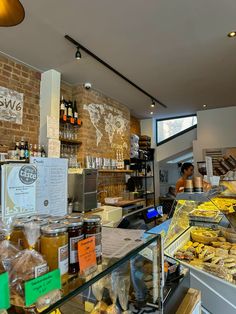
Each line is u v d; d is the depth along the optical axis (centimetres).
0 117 284
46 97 334
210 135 541
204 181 201
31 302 54
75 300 87
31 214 79
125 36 255
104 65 320
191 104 509
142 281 104
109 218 336
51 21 228
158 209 191
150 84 395
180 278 123
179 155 654
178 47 279
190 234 184
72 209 304
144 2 203
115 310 97
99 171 402
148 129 646
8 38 255
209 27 241
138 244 93
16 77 306
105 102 449
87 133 395
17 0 119
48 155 322
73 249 69
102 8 210
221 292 127
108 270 76
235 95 454
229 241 172
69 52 288
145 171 587
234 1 203
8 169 74
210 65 327
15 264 57
